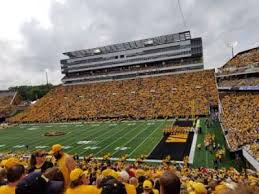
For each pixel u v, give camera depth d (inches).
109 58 3412.9
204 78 2573.8
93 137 1593.3
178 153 1103.6
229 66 2124.8
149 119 2097.7
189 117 1991.9
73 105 2755.9
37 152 241.0
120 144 1352.1
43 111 2773.1
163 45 3149.6
